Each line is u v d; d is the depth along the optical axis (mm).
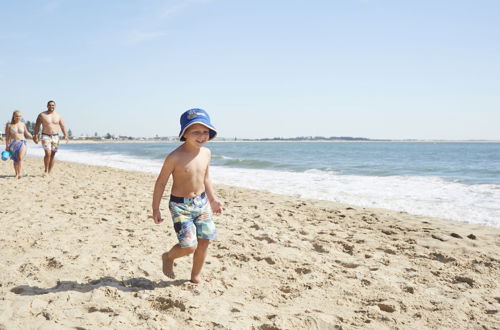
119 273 3691
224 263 4133
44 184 10125
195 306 2996
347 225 6211
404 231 5809
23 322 2678
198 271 3525
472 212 7562
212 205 3545
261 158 31844
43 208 6781
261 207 7703
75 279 3529
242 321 2775
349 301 3277
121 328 2609
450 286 3672
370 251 4754
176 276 3689
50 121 11789
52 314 2777
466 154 44188
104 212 6633
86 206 7125
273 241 5027
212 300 3170
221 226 5852
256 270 3963
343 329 2752
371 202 8883
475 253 4691
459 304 3246
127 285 3445
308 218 6695
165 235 5176
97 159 27703
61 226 5508
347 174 16562
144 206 7355
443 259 4492
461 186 11852
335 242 5113
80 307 2928
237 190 10438
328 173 16984
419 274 3963
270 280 3709
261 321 2807
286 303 3207
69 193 8664
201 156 3373
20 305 2924
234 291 3418
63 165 18734
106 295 3150
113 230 5371
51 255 4195
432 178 14664
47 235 5012
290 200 8758
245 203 8266
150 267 3867
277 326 2719
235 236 5199
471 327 2859
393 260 4406
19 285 3375
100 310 2889
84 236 5016
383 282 3695
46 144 11719
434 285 3682
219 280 3639
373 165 22906
